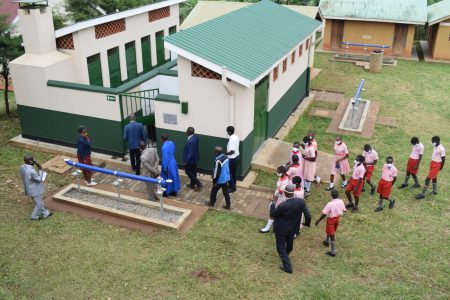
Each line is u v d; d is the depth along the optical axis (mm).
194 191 12227
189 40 12023
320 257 9656
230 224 10758
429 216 11289
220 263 9328
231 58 11828
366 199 12062
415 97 20531
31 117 14781
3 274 8961
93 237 10172
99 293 8445
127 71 18578
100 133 14000
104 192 11805
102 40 16469
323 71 24750
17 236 10180
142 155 11195
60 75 14672
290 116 17609
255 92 12969
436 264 9445
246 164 12922
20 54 16422
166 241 10055
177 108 12516
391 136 16203
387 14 27672
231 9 24281
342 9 28547
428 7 30016
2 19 16344
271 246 9961
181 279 8828
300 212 8828
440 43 26938
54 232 10352
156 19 19969
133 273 8977
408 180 13016
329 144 15523
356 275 9086
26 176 10367
